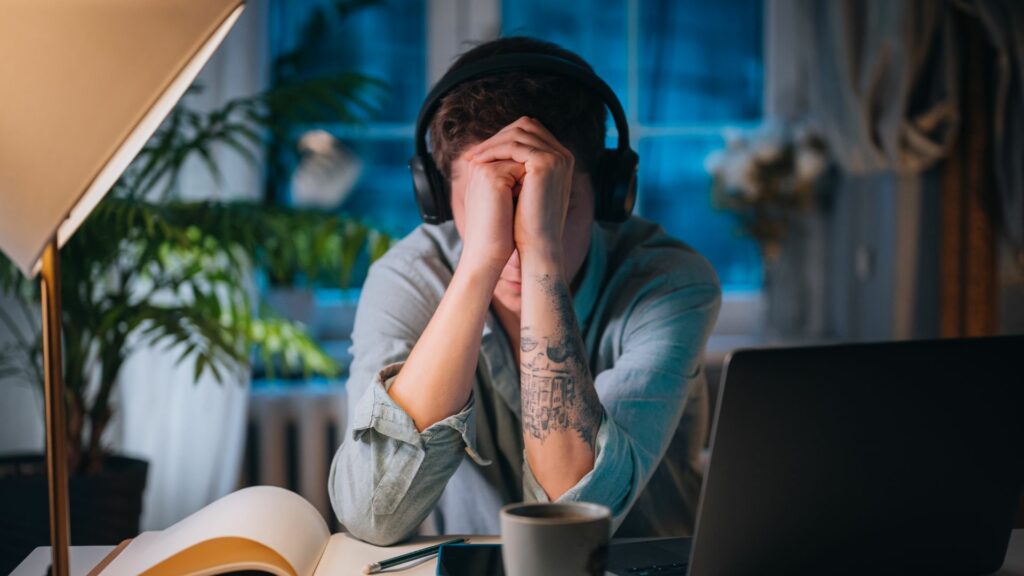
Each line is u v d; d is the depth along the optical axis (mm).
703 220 3012
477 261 942
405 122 2893
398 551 933
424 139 1061
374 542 953
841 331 2807
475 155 961
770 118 2912
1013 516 838
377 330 1096
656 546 904
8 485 1964
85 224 1880
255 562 802
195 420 2463
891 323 2643
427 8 2869
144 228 1977
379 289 1129
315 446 2533
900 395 747
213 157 2531
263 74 2658
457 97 1009
